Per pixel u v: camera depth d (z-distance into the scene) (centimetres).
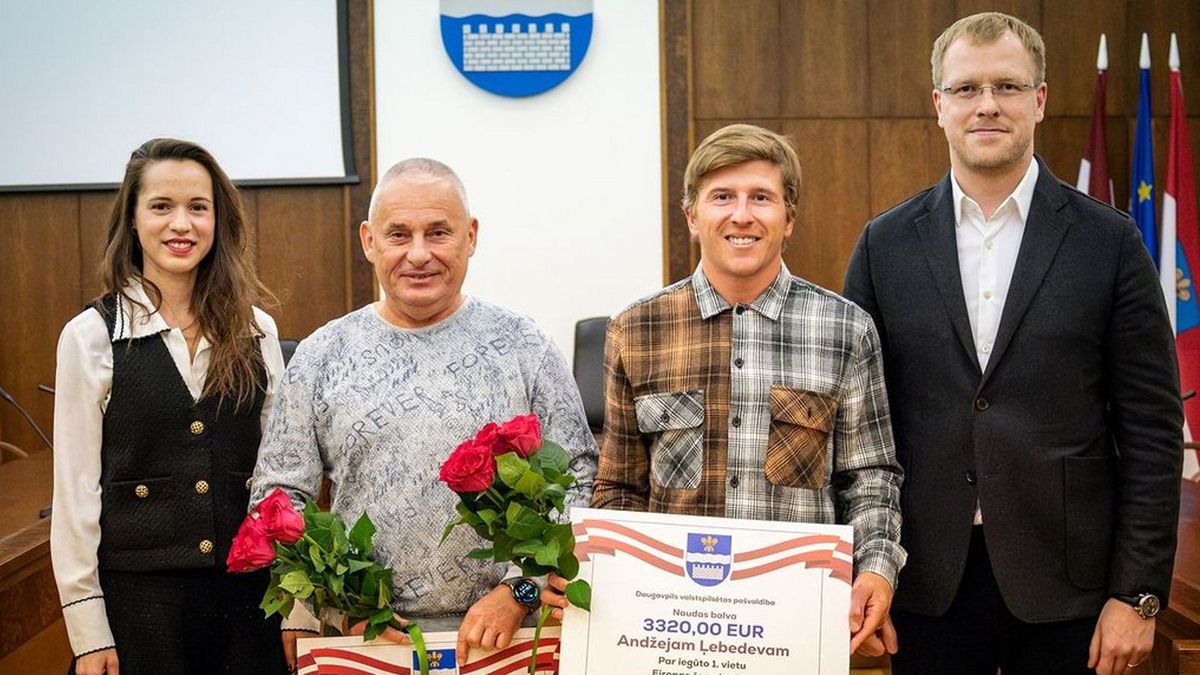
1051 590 167
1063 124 423
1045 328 166
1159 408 165
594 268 425
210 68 412
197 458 178
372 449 159
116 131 414
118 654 174
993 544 167
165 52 411
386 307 169
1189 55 421
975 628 173
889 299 177
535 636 149
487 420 161
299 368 164
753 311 164
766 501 159
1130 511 166
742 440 161
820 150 425
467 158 420
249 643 181
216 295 186
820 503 160
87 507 173
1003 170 170
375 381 161
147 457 176
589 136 421
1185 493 264
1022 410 167
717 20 420
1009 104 167
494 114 419
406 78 416
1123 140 424
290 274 421
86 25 409
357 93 416
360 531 150
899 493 165
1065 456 167
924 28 421
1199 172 422
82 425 174
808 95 423
